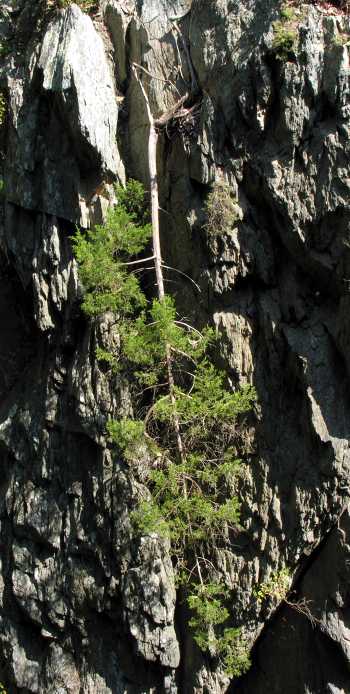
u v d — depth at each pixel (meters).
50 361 8.69
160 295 7.94
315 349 7.52
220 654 7.51
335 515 7.26
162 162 8.59
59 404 8.50
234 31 8.10
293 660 7.38
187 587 7.77
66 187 8.47
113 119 8.56
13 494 8.67
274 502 7.49
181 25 8.72
